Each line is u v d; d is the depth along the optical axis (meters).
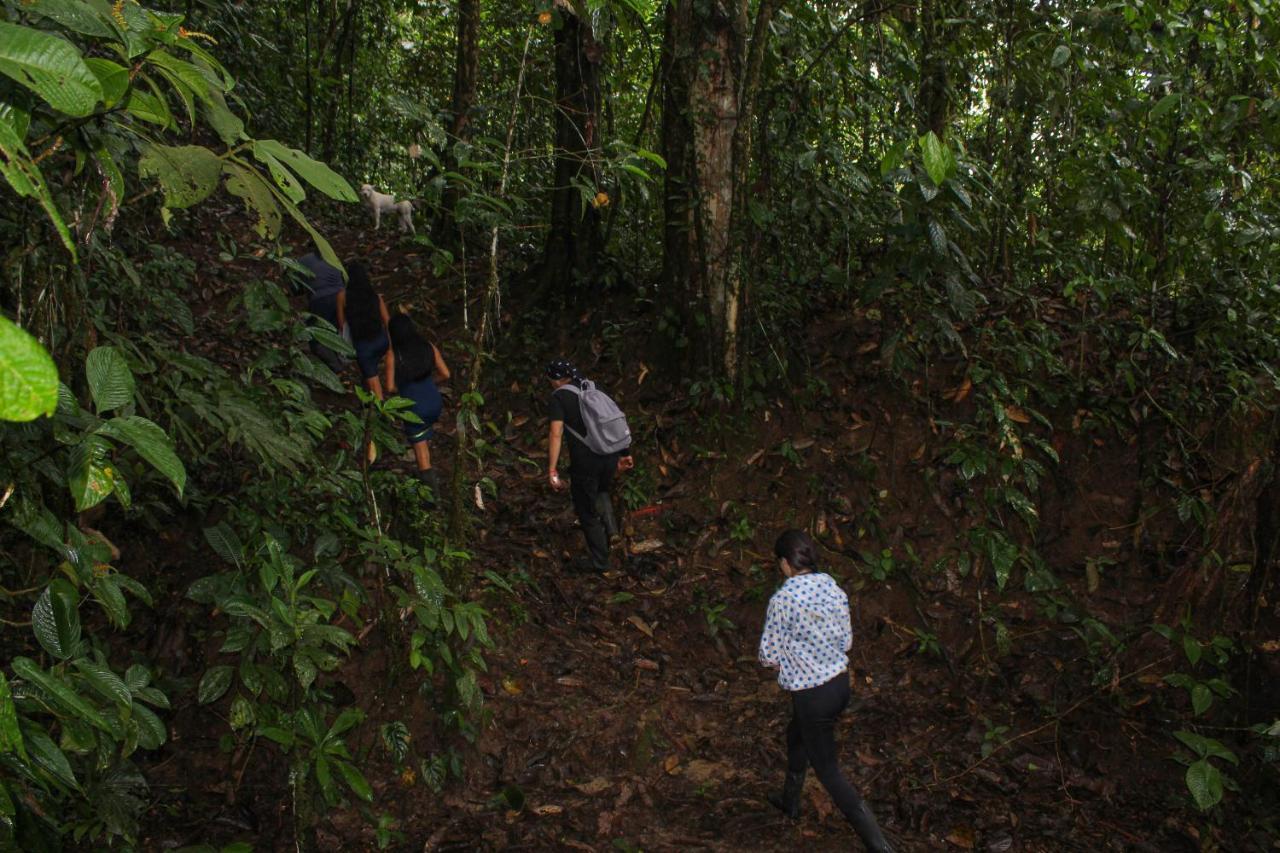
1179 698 4.43
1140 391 5.48
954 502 5.41
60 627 2.15
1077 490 5.36
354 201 1.86
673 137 6.12
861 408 5.90
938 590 5.13
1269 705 4.22
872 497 5.57
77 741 2.16
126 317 4.63
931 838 3.81
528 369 7.04
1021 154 6.41
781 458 5.87
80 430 2.31
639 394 6.53
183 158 1.78
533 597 5.17
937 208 4.92
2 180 3.08
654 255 7.77
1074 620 4.82
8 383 0.72
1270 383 5.34
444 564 4.14
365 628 4.48
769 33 6.03
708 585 5.32
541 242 8.16
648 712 4.51
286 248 4.62
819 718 3.58
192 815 3.70
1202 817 3.89
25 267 2.66
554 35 6.91
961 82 6.54
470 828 3.83
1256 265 5.55
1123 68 6.01
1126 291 5.79
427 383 5.57
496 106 8.92
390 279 8.25
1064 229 6.33
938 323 5.56
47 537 2.31
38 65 1.04
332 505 4.41
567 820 3.90
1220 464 5.15
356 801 3.88
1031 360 5.51
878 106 6.55
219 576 3.53
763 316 6.22
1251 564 4.59
